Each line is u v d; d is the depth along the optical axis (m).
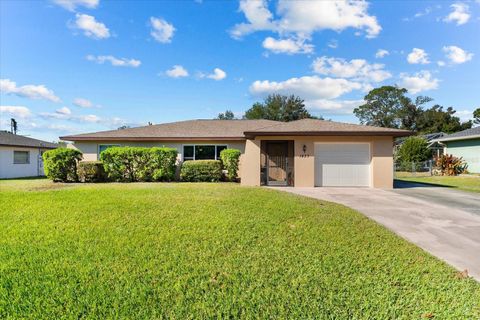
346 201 9.18
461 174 22.27
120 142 17.25
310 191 11.73
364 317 2.83
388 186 13.24
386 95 62.41
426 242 5.17
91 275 3.67
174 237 5.12
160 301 3.08
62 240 4.97
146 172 15.45
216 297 3.18
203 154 17.14
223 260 4.17
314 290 3.34
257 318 2.81
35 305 2.98
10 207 7.21
